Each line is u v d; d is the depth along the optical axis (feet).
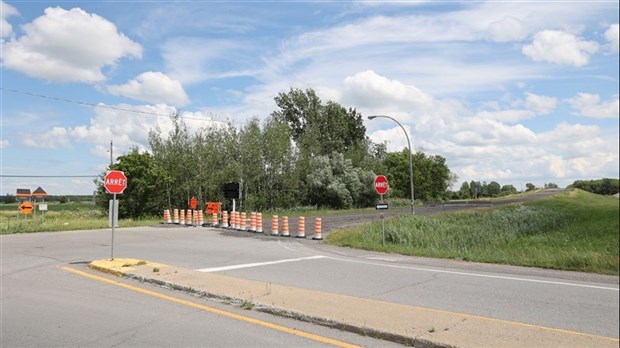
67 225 94.89
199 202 153.79
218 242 66.64
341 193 196.54
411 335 19.47
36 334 20.43
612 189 133.80
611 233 102.12
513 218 127.95
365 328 20.52
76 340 19.60
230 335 20.27
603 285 34.96
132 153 146.00
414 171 305.12
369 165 237.86
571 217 122.11
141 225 104.63
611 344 19.11
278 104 249.75
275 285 30.30
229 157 159.94
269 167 178.81
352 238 72.38
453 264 46.37
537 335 19.94
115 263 39.09
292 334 20.51
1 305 25.85
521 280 36.37
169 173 150.20
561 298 29.35
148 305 25.76
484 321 21.99
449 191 379.96
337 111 252.01
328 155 227.81
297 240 74.18
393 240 75.92
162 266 37.81
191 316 23.41
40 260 44.88
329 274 37.60
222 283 30.58
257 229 88.48
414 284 33.42
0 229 86.58
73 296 28.14
